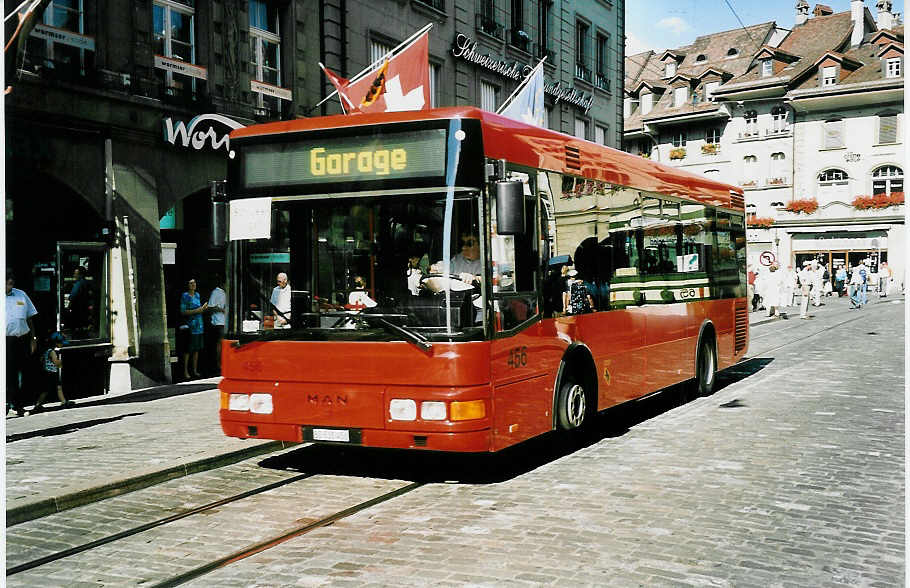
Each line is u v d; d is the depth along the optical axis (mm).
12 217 12297
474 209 6863
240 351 7469
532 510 6387
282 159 7367
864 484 7094
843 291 49250
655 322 10695
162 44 14641
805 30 59688
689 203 12133
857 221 51719
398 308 6922
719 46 65688
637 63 70312
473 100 24250
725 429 9719
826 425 9867
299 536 5852
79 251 13102
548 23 28891
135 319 13742
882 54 51938
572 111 30141
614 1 33688
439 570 5035
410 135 6984
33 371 11773
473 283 6852
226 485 7477
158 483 7559
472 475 7711
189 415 10922
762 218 54125
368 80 15969
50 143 12547
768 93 55219
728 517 6117
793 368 15750
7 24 7961
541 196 7945
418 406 6754
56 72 12594
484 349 6836
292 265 7285
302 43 17609
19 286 12414
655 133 60656
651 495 6766
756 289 35438
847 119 52625
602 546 5457
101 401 12430
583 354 8773
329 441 7070
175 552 5555
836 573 4953
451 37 23125
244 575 5043
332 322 7117
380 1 19969
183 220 15859
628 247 9961
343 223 7125
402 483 7426
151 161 14195
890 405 11266
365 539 5727
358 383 6973
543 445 9086
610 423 10430
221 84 15648
